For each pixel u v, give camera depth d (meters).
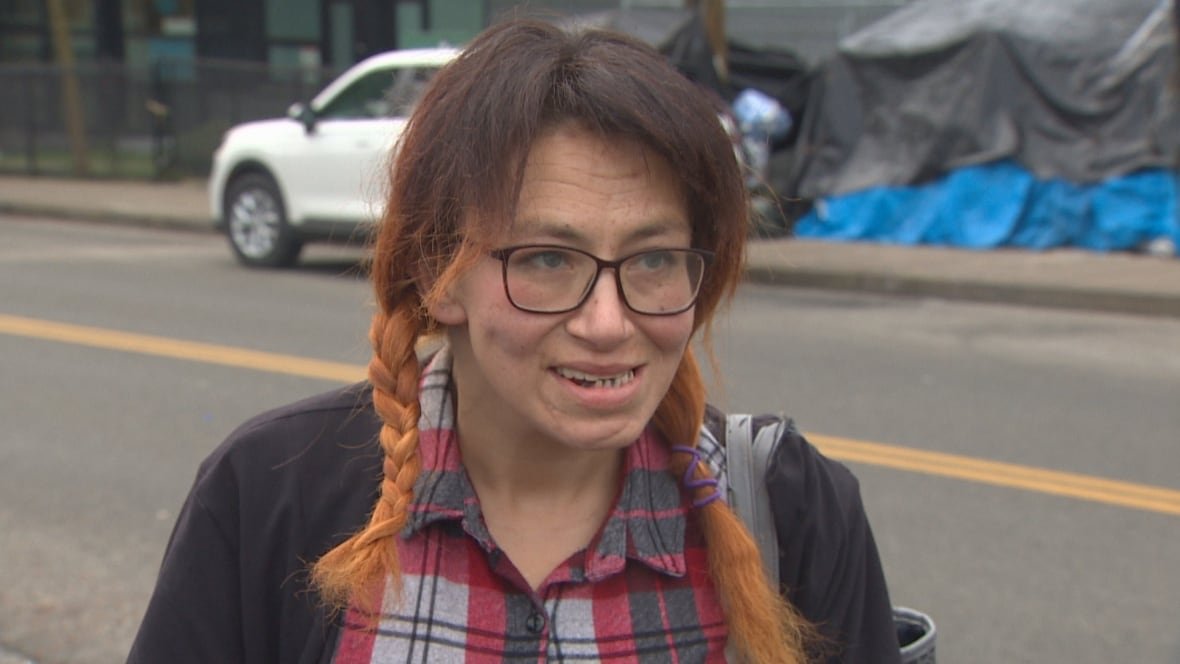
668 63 1.31
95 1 23.70
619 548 1.38
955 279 10.76
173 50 24.08
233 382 6.84
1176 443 5.97
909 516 4.82
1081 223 12.31
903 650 1.75
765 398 6.77
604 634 1.36
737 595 1.38
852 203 13.31
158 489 4.99
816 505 1.49
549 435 1.32
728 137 1.32
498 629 1.34
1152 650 3.72
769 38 23.23
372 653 1.33
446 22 22.55
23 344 7.79
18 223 15.58
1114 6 12.46
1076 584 4.19
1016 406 6.69
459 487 1.38
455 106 1.27
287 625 1.39
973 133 12.59
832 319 9.50
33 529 4.52
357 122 10.74
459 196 1.26
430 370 1.45
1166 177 11.88
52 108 19.97
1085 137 12.24
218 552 1.41
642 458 1.43
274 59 23.84
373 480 1.41
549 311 1.28
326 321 8.77
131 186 18.98
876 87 13.23
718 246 1.35
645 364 1.33
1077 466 5.54
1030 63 12.34
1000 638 3.79
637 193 1.26
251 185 11.52
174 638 1.40
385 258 1.36
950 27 12.80
